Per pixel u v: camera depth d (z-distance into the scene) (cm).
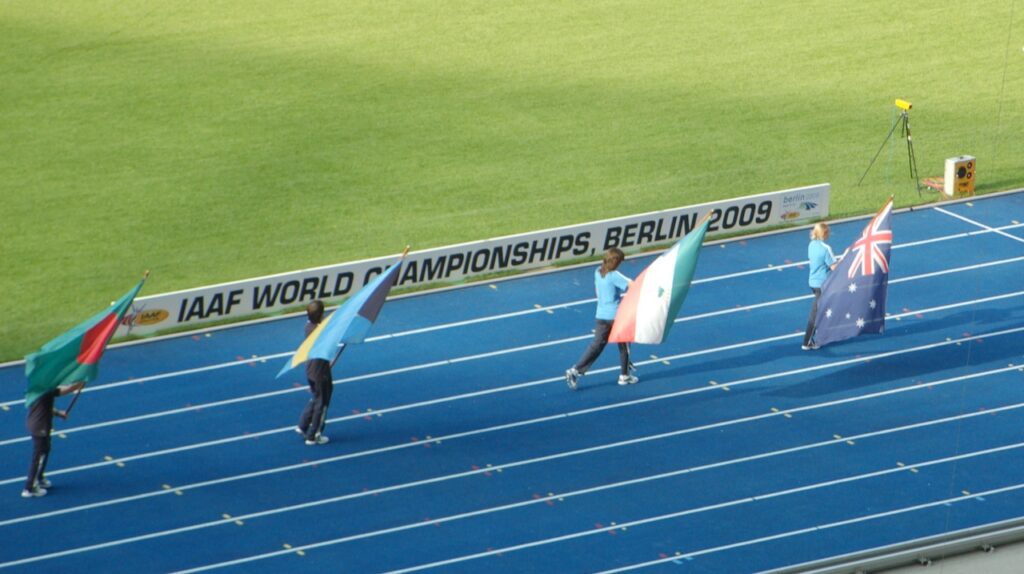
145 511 7075
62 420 7850
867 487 7262
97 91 12294
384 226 10000
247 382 8269
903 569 6544
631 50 13262
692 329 8856
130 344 8638
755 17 14050
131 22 13825
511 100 12206
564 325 8912
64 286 9175
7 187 10544
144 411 7956
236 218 10125
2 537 6856
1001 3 14375
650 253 9806
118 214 10156
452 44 13412
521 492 7238
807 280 9425
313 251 9656
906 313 9050
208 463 7488
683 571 6612
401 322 8919
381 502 7156
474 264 9444
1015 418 7888
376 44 13412
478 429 7800
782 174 10800
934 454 7550
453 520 7012
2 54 13000
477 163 10994
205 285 9206
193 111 11938
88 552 6750
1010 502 7138
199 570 6625
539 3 14412
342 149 11244
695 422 7850
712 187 10575
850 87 12469
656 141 11394
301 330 8850
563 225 9975
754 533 6900
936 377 8306
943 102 12162
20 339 8569
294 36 13575
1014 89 12388
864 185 10681
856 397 8094
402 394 8144
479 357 8538
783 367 8419
